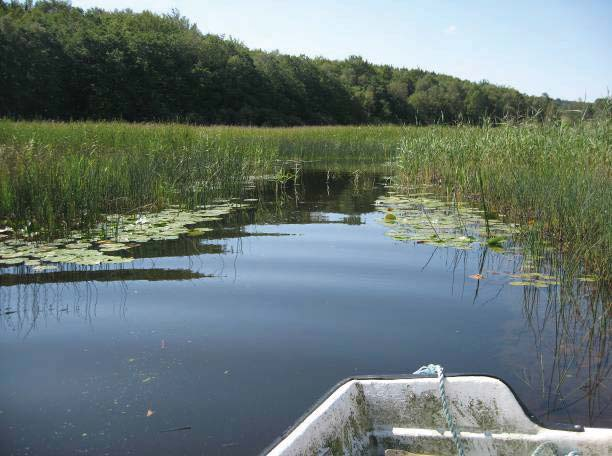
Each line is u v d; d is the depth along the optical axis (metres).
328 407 1.75
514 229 5.89
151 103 36.06
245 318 3.28
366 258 4.68
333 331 3.08
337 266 4.43
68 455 1.96
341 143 18.28
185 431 2.12
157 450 1.99
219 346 2.88
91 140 10.73
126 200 6.87
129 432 2.11
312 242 5.29
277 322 3.22
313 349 2.85
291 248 5.03
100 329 3.11
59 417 2.22
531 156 7.91
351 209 7.32
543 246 5.05
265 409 2.28
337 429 1.77
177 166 8.44
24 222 5.46
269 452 1.49
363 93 55.22
